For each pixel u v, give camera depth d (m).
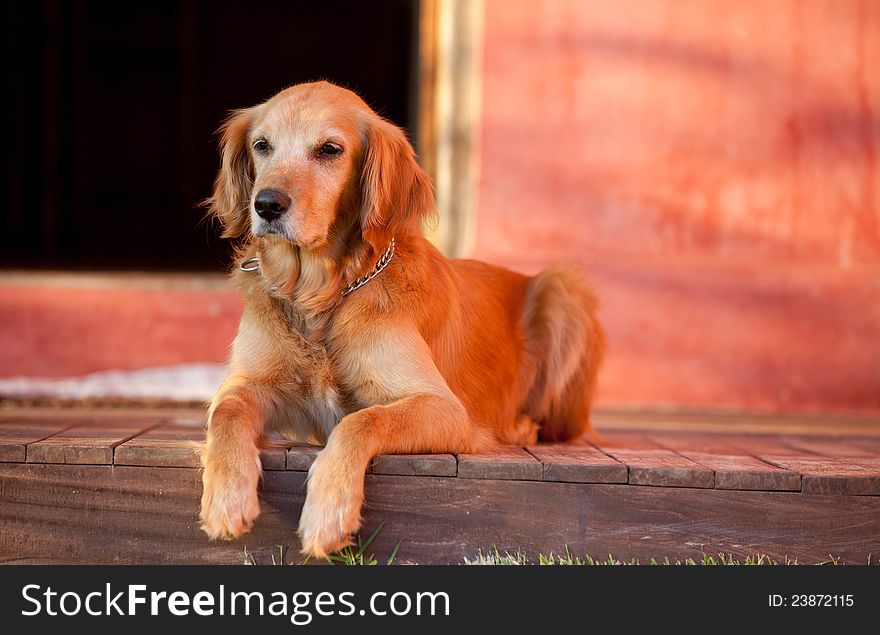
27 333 6.10
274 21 17.73
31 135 15.95
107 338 6.14
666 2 6.12
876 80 6.17
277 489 3.45
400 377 3.68
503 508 3.51
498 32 6.12
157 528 3.49
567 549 3.53
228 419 3.36
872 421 5.90
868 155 6.20
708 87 6.16
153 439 3.75
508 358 4.45
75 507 3.50
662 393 6.18
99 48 16.91
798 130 6.18
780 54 6.16
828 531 3.55
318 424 3.87
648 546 3.54
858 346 6.19
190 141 17.31
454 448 3.70
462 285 4.31
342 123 3.74
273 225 3.52
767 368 6.19
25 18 15.66
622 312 6.17
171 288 6.18
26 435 3.85
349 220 3.78
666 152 6.17
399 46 17.86
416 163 3.98
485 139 6.15
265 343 3.79
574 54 6.13
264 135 3.76
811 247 6.21
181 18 17.02
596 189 6.17
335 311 3.76
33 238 16.08
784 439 4.78
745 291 6.18
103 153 17.19
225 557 3.48
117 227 17.31
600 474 3.53
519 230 6.18
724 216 6.20
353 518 3.19
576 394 4.64
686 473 3.54
